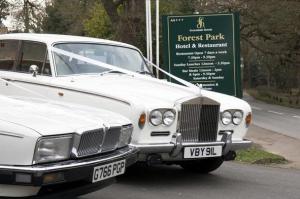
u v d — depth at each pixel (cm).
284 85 9425
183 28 1988
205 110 1193
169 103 1129
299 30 6031
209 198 1100
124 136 910
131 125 941
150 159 1113
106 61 1352
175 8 5050
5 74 1317
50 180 731
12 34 1380
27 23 4706
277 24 5984
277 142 2211
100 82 1207
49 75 1239
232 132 1251
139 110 1088
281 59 7181
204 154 1180
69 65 1262
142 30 3972
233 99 1294
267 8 5747
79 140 776
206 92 1305
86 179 795
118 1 4147
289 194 1191
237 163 1616
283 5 5706
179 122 1148
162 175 1318
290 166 1650
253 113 4562
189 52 1989
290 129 2967
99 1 4594
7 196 725
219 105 1209
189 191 1152
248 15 5962
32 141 723
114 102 1122
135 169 1328
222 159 1286
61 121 790
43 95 1208
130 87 1195
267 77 11050
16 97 920
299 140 2302
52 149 746
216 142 1203
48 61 1253
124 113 1104
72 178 763
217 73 1991
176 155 1141
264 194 1174
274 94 8650
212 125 1209
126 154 888
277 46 6806
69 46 1305
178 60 1994
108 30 5466
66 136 763
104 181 849
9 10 4766
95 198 1018
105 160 823
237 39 1983
